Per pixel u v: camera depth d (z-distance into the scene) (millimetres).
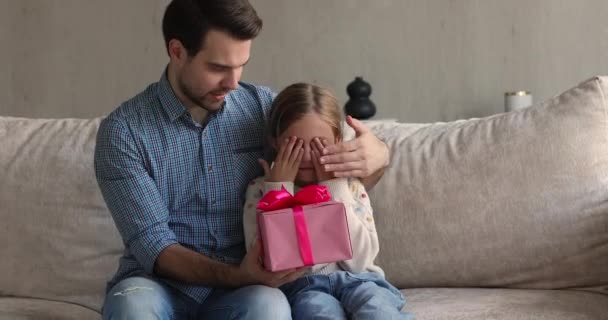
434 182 2076
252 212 1840
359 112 3912
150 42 4488
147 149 1814
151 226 1763
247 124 1935
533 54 4145
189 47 1737
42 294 2197
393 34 4289
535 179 2016
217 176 1877
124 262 1861
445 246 2039
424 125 2256
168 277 1758
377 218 2094
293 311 1758
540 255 1993
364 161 1861
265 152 1943
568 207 1987
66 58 4559
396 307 1758
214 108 1822
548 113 2088
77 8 4531
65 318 2055
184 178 1854
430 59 4262
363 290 1744
